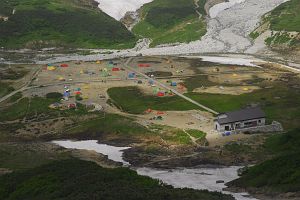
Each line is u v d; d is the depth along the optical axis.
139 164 131.12
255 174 102.62
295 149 128.62
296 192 85.31
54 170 92.75
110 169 91.06
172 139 152.38
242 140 145.12
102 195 69.94
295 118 165.38
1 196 85.44
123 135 159.38
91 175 83.75
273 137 141.12
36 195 80.19
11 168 120.44
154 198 70.00
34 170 95.88
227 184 103.00
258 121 158.12
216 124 158.12
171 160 133.62
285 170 96.94
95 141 157.75
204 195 77.12
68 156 137.12
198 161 130.75
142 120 171.50
